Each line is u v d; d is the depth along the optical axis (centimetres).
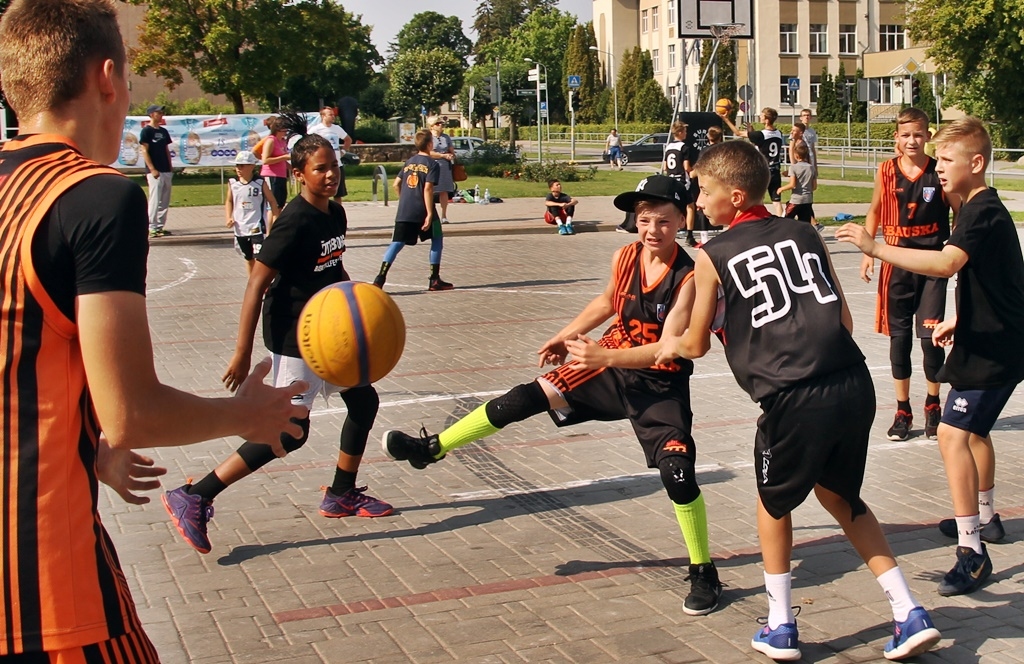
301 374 544
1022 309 477
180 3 4094
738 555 536
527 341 1088
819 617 463
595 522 586
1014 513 586
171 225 2214
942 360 726
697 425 779
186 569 522
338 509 595
